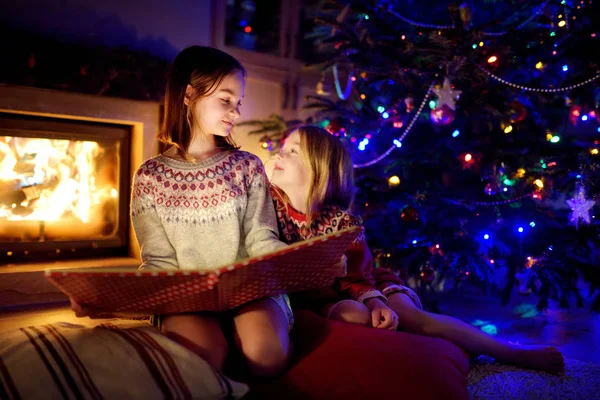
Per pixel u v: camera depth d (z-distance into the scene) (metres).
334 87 3.42
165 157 1.45
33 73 2.14
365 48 2.42
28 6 2.23
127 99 2.42
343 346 1.34
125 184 2.61
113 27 2.47
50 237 2.43
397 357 1.29
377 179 2.38
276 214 1.65
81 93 2.29
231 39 3.18
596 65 2.21
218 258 1.39
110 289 1.10
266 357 1.23
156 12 2.61
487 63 2.24
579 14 2.26
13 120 2.26
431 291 2.54
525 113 2.23
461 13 2.28
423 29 2.49
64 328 1.29
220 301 1.20
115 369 1.11
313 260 1.18
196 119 1.44
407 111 2.41
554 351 1.54
